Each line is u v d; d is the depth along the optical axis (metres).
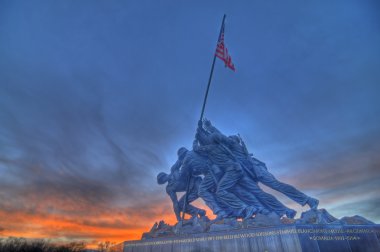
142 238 28.53
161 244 24.70
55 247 24.30
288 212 24.47
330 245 16.67
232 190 26.64
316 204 23.12
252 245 18.14
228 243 19.52
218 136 28.41
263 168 28.14
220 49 30.08
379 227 19.44
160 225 28.69
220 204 26.39
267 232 17.66
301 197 24.17
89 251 32.19
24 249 21.72
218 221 23.30
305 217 20.06
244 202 25.88
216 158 28.08
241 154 28.66
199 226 23.83
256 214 22.78
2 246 21.17
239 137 30.17
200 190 28.08
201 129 30.27
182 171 30.12
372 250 17.83
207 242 20.88
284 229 16.81
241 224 20.97
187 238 22.56
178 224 26.25
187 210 29.84
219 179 27.44
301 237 16.03
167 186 31.44
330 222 19.59
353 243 17.55
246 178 26.97
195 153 29.98
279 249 16.62
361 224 20.20
